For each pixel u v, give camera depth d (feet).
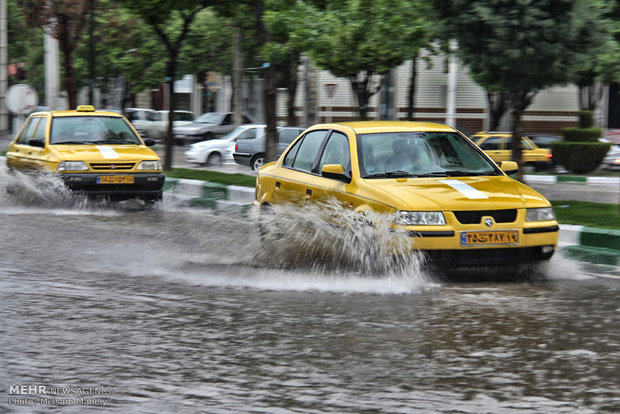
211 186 73.82
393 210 34.35
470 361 24.04
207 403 20.45
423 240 33.78
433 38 73.05
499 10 62.13
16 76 251.60
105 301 32.04
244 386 21.77
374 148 38.86
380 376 22.61
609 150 117.08
